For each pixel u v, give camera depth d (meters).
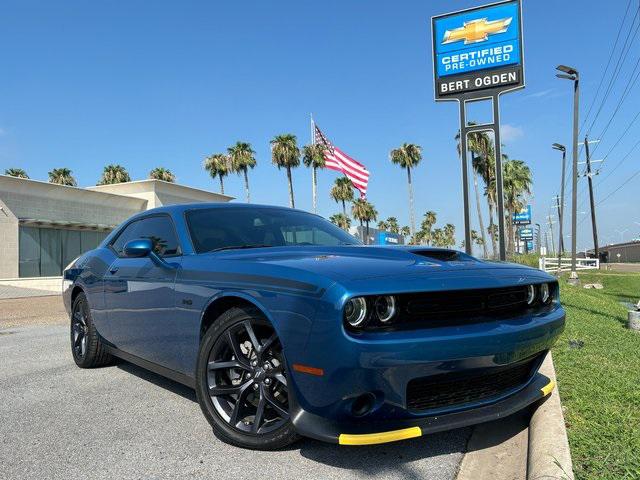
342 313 2.49
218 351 3.19
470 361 2.65
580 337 6.71
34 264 27.97
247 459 2.93
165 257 3.92
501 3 15.52
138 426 3.54
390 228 101.31
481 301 2.85
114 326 4.52
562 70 24.72
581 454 2.80
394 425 2.61
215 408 3.17
